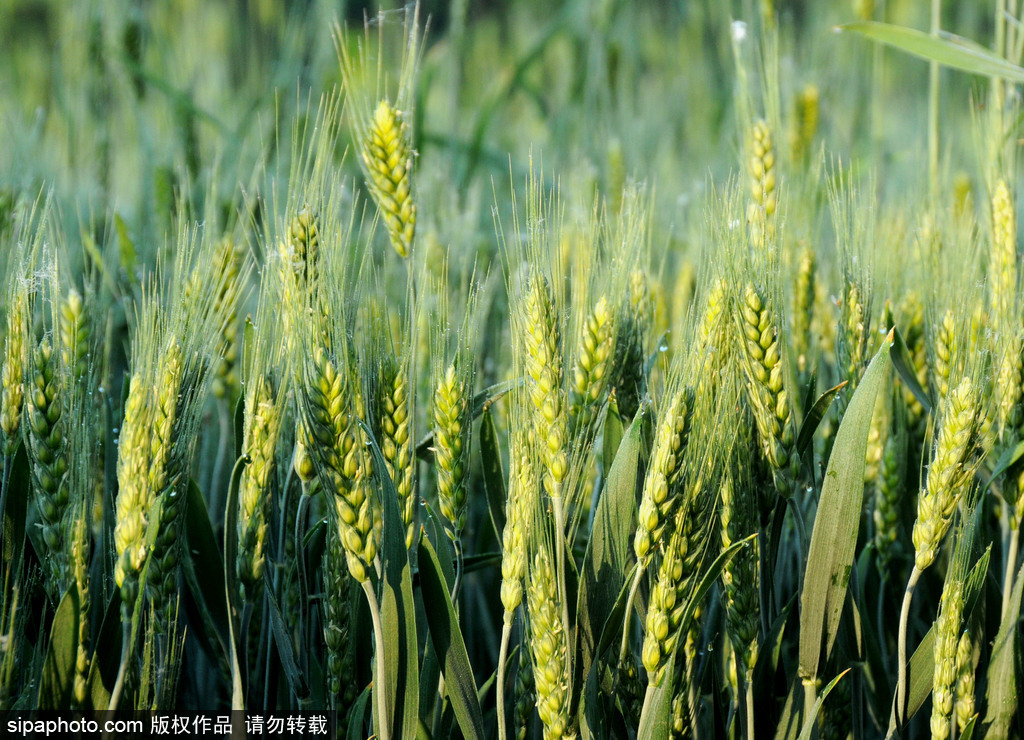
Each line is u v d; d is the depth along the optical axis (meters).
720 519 1.84
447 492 1.83
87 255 2.81
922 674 1.92
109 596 1.92
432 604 1.73
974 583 1.89
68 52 4.44
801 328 2.40
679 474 1.63
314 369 1.61
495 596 2.46
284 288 1.78
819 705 1.75
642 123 5.25
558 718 1.69
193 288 1.83
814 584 1.79
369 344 1.79
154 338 1.73
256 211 3.09
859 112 4.77
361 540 1.61
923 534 1.77
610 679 1.82
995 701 1.95
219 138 4.27
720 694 2.04
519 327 1.81
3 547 1.84
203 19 5.10
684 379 1.70
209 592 1.96
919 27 6.06
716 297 1.82
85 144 4.22
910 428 2.43
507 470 2.44
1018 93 2.86
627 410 2.12
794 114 3.69
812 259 2.42
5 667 1.68
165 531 1.70
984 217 2.58
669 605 1.65
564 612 1.70
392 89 4.06
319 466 1.62
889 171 4.47
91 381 1.96
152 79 3.97
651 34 6.30
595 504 2.06
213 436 2.70
